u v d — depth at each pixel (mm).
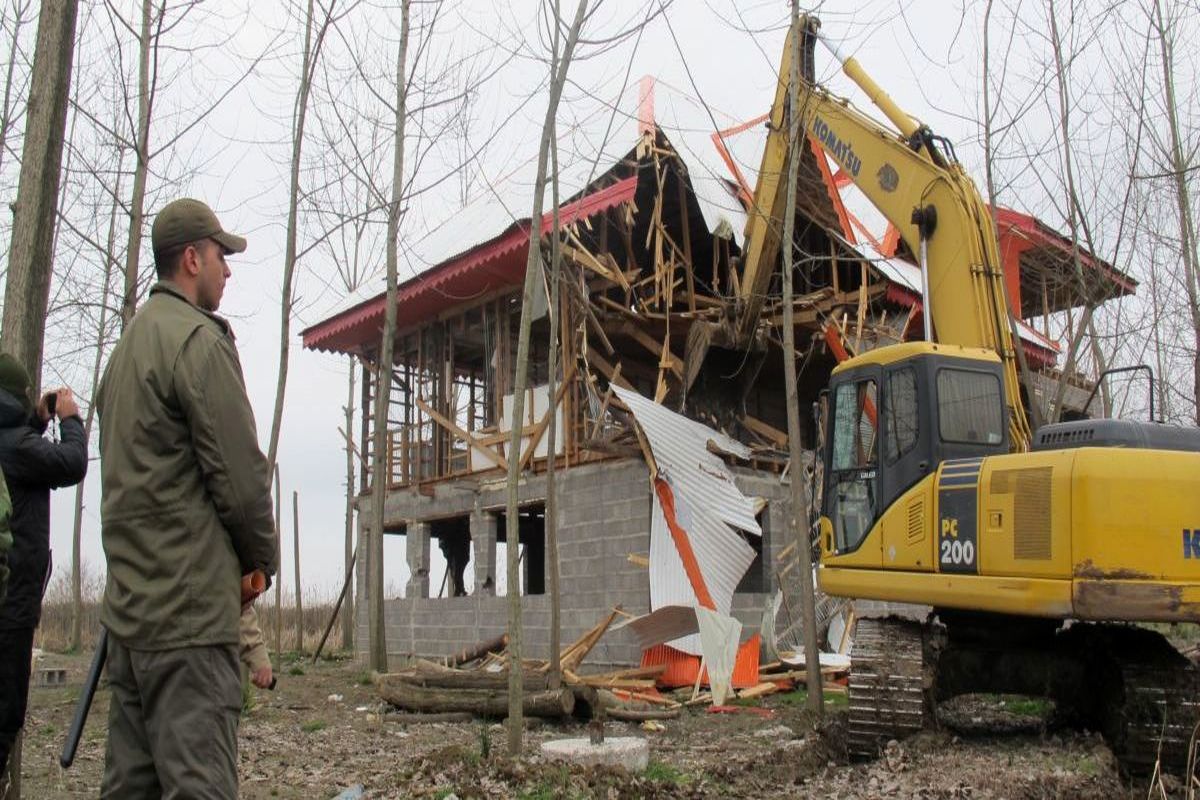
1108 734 8359
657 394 16719
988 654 9078
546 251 15609
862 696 8555
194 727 3146
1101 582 7375
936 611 9133
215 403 3246
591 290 16859
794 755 8602
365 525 20922
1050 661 8883
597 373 18125
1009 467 8039
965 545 8258
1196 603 7250
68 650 23469
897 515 8891
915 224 10352
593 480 16078
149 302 3459
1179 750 7688
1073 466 7598
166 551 3197
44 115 5207
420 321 19938
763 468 16938
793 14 11844
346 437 23922
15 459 4707
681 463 14719
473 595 18000
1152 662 8094
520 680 8227
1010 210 14961
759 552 16906
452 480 19000
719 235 16797
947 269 10180
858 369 9578
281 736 10133
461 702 11352
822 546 9727
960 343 9969
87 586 34750
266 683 3559
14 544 4680
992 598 7969
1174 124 12102
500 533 22656
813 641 10977
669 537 14430
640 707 12070
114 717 3344
